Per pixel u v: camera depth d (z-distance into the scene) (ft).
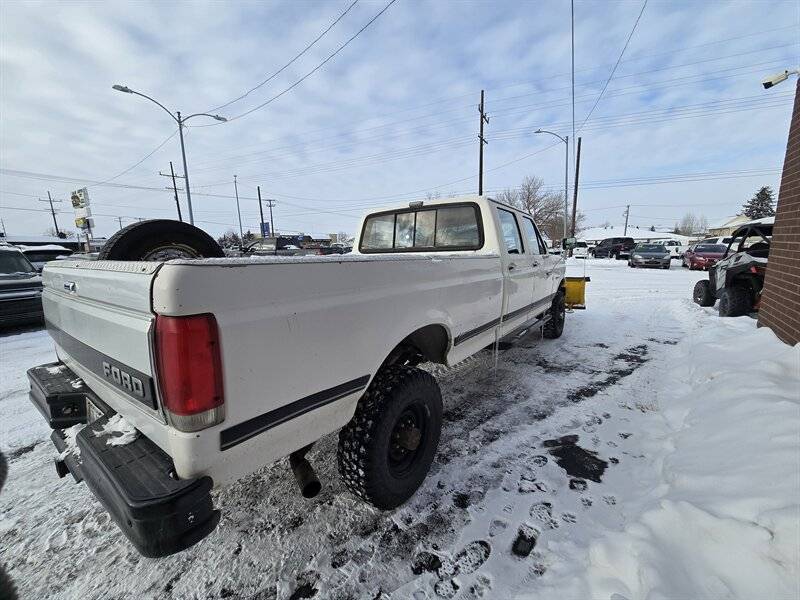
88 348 6.14
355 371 6.21
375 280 6.60
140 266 4.58
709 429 8.49
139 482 4.44
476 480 8.22
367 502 6.96
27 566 6.32
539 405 11.93
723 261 25.26
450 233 12.73
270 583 5.92
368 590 5.75
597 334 21.01
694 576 4.99
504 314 12.38
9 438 10.71
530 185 168.66
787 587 4.51
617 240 118.73
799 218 12.71
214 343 4.27
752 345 13.23
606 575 5.41
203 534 4.45
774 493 5.57
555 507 7.27
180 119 61.05
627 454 9.01
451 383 13.88
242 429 4.67
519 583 5.70
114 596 5.76
